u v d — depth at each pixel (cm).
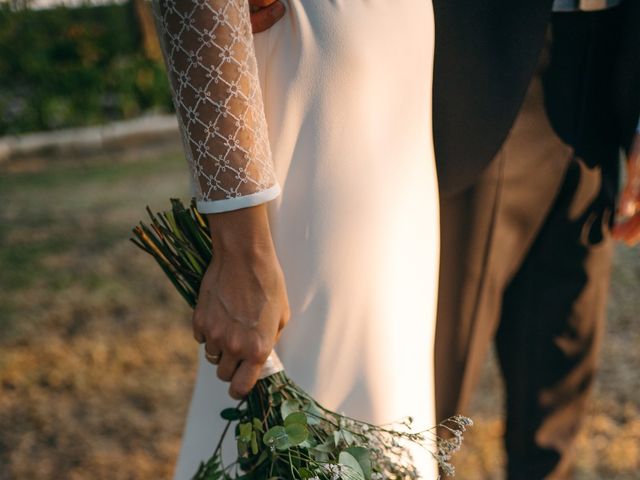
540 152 142
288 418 106
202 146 102
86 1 942
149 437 261
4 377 297
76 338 326
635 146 143
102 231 456
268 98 113
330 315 116
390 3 113
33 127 747
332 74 112
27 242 440
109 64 838
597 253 156
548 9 125
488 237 141
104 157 680
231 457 129
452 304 143
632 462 236
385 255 115
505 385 168
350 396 117
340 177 113
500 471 233
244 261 105
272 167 106
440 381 147
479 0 123
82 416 273
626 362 294
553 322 158
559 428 166
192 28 98
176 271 114
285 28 112
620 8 140
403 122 116
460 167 129
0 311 350
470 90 125
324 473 108
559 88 140
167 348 318
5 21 890
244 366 107
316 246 115
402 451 116
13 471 244
